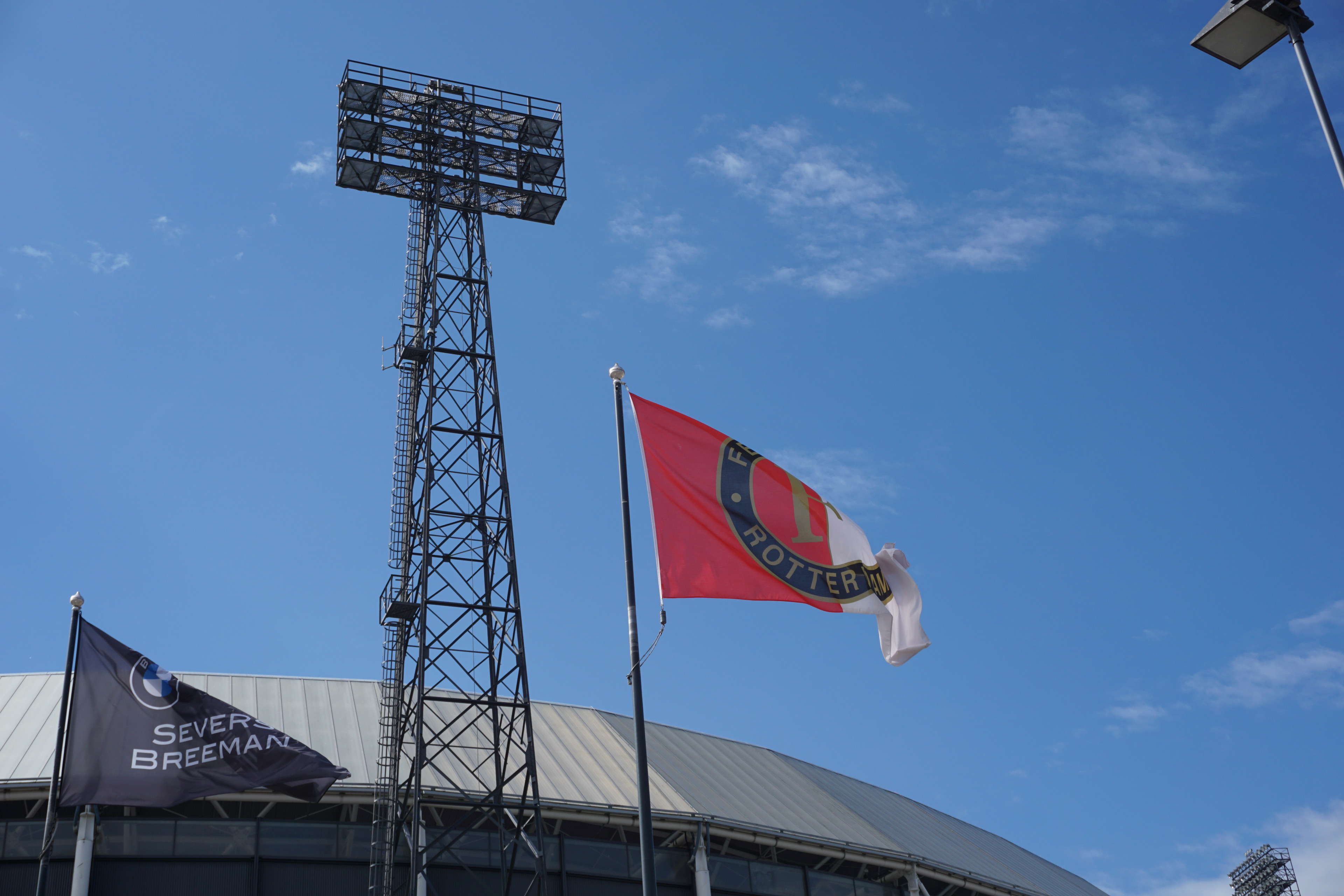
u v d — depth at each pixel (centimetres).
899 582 2712
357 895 3778
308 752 3148
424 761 3791
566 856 4084
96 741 3011
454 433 4362
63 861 3578
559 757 4481
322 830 3853
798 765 5609
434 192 4928
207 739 3092
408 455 4412
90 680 3066
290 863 3769
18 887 3519
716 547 2544
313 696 4553
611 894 4091
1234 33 1950
